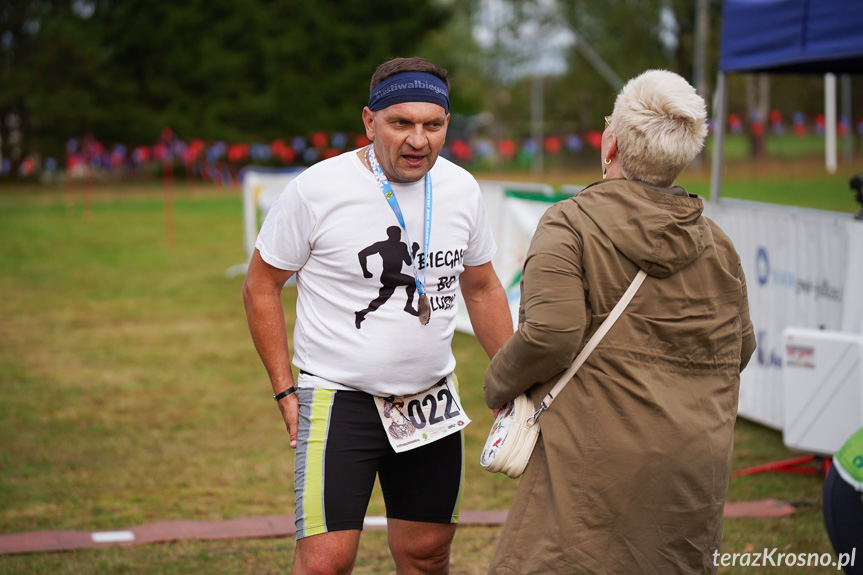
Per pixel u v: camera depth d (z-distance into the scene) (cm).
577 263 362
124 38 6369
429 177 432
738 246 1002
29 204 4347
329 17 6606
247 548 648
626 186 367
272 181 1861
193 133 6216
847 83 5756
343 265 420
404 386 430
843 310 828
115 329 1506
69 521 696
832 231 859
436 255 430
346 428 425
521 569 374
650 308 366
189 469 828
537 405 381
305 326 436
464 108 7975
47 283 1995
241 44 6512
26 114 6278
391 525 464
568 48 7388
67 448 886
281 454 876
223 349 1361
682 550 370
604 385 367
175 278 2080
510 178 6047
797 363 759
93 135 6216
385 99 406
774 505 723
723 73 1038
